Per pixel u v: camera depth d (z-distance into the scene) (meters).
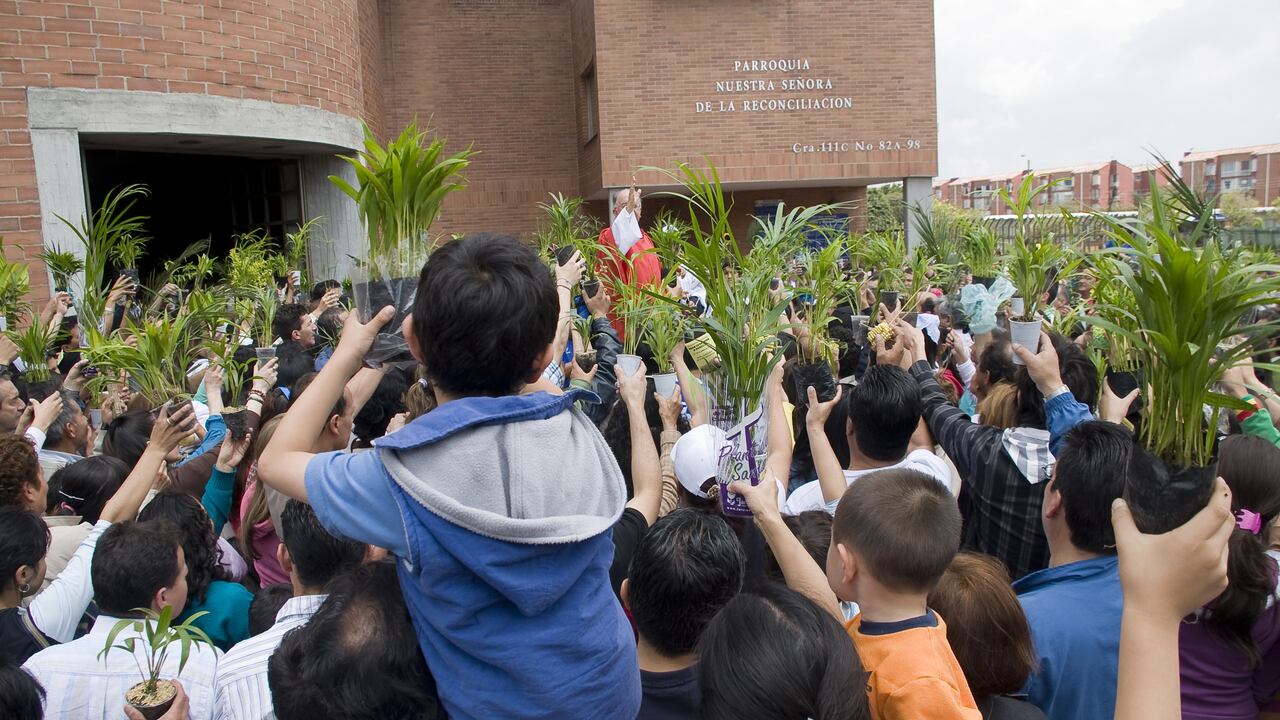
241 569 3.35
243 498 3.43
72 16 8.40
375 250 2.37
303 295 9.34
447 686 1.52
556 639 1.50
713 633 1.60
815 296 5.25
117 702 2.28
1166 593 1.26
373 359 2.14
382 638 1.56
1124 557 1.31
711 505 2.86
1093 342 3.93
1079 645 2.13
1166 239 1.68
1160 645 1.24
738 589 1.97
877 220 16.78
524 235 17.39
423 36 16.81
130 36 8.70
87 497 3.24
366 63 14.17
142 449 3.73
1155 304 1.64
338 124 10.91
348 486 1.50
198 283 8.55
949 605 1.99
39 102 8.28
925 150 15.72
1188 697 2.25
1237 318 1.56
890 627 1.85
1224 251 2.24
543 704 1.49
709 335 2.93
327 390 1.69
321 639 1.61
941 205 16.83
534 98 17.33
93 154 14.64
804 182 15.97
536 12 17.23
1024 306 4.93
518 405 1.53
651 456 2.60
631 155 15.17
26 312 7.07
